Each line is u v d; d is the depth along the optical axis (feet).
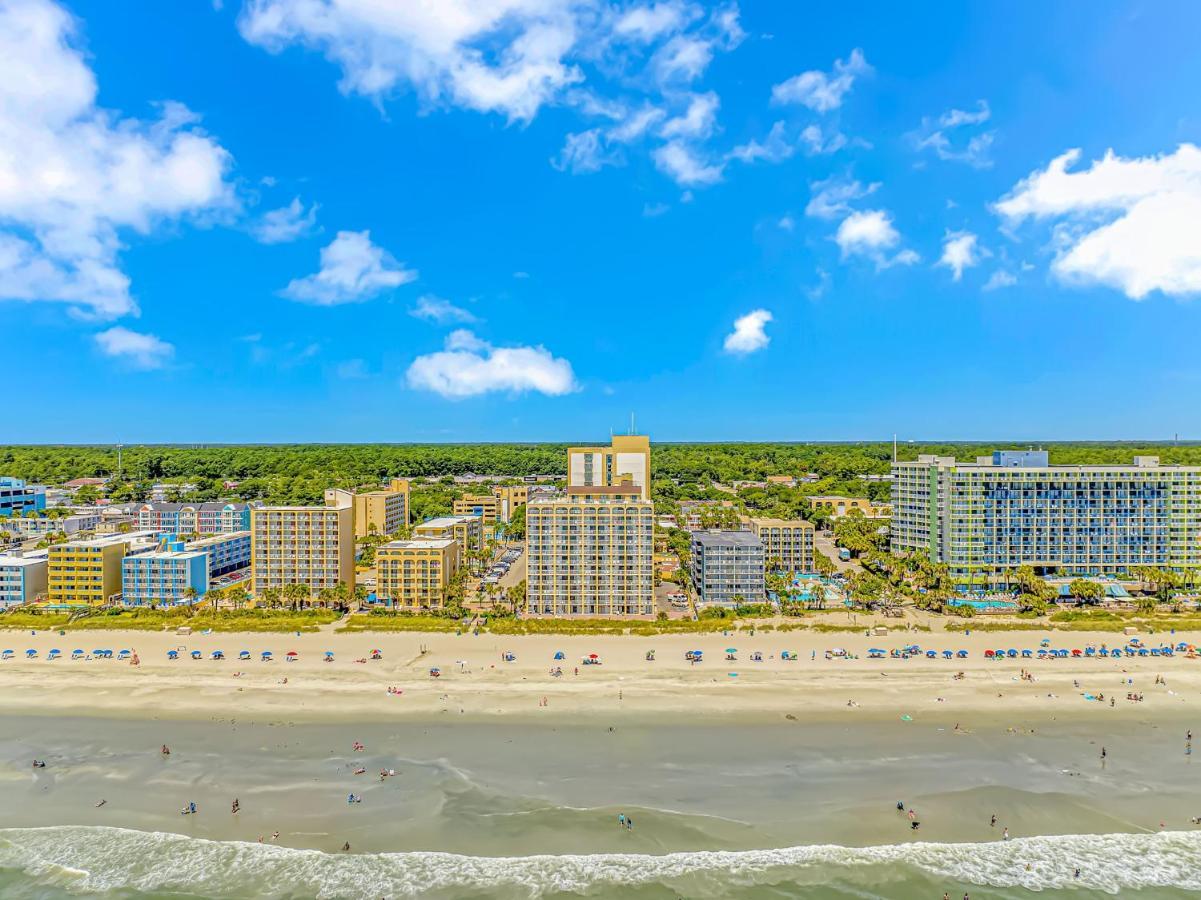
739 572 630.74
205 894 264.11
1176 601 625.82
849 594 641.40
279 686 442.91
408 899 260.21
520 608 604.49
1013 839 294.25
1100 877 272.72
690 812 310.45
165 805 315.78
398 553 628.69
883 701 421.59
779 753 359.87
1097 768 346.33
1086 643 522.47
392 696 427.74
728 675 460.14
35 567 638.53
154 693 432.66
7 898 261.85
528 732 382.01
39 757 355.77
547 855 283.59
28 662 484.74
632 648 512.63
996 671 467.52
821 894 263.90
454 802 317.01
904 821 305.32
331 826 301.02
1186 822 304.91
